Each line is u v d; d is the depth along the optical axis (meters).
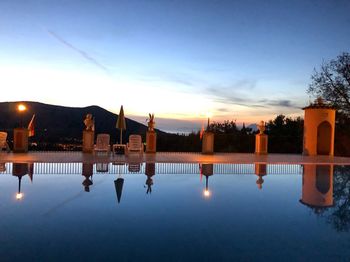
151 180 7.81
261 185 7.47
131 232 3.87
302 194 6.46
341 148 21.94
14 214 4.59
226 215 4.75
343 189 7.12
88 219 4.39
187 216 4.65
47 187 6.64
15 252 3.18
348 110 22.41
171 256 3.15
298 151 19.69
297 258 3.16
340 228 4.15
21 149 14.02
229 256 3.18
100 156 13.27
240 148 19.03
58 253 3.16
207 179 8.18
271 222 4.41
